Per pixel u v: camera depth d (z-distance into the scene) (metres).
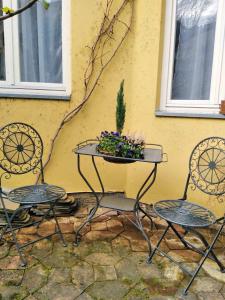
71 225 2.35
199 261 1.91
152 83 2.46
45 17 2.65
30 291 1.60
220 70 2.44
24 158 2.46
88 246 2.05
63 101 2.66
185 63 2.54
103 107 2.69
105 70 2.62
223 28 2.38
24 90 2.72
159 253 1.99
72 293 1.59
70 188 2.80
